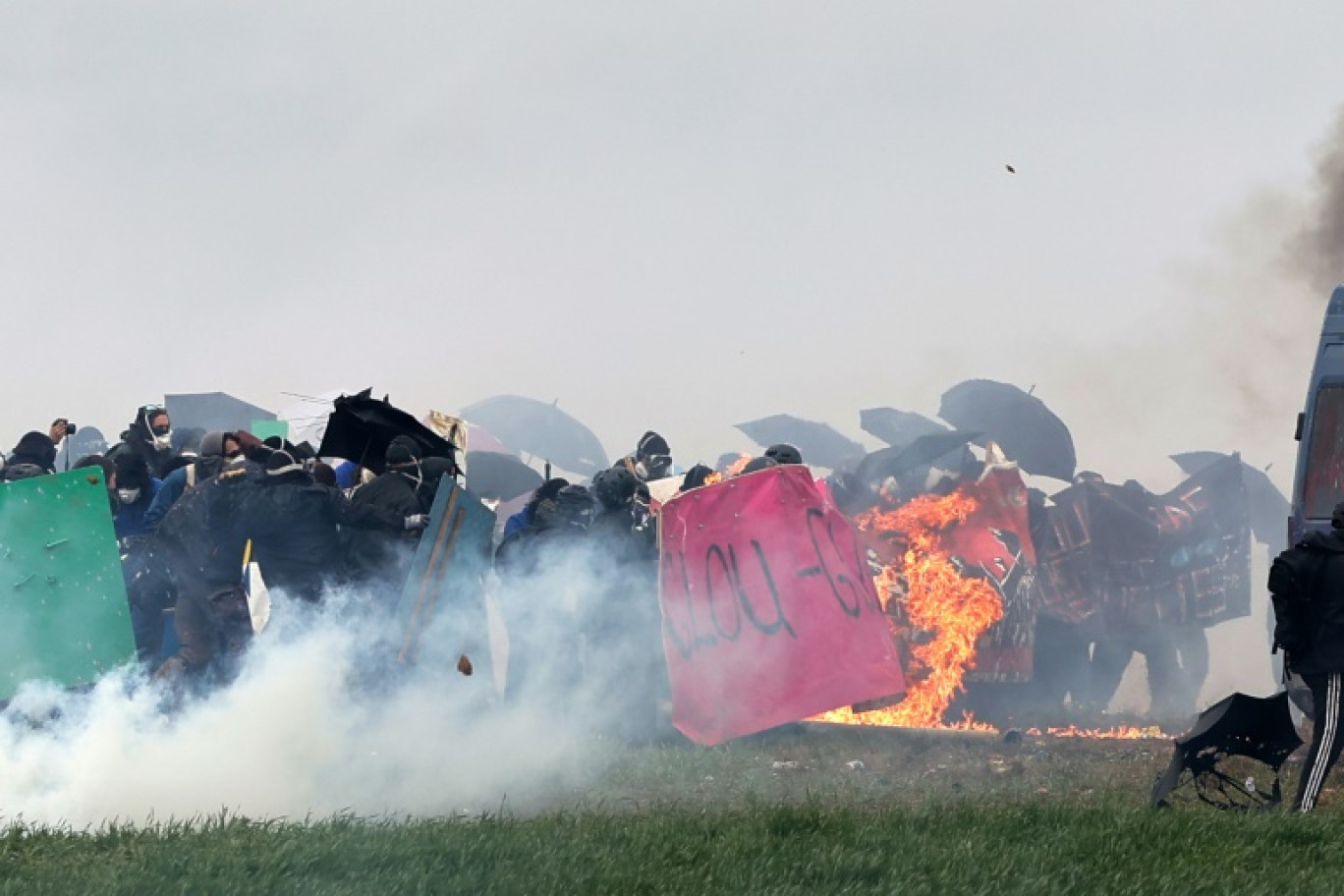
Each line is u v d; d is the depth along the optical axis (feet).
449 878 100.48
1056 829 117.50
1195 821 120.37
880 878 103.14
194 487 167.84
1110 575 240.73
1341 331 189.98
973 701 215.72
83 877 99.45
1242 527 244.83
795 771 161.48
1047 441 248.73
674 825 116.26
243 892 96.78
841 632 173.99
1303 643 140.05
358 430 186.80
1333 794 150.61
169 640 185.06
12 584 144.25
